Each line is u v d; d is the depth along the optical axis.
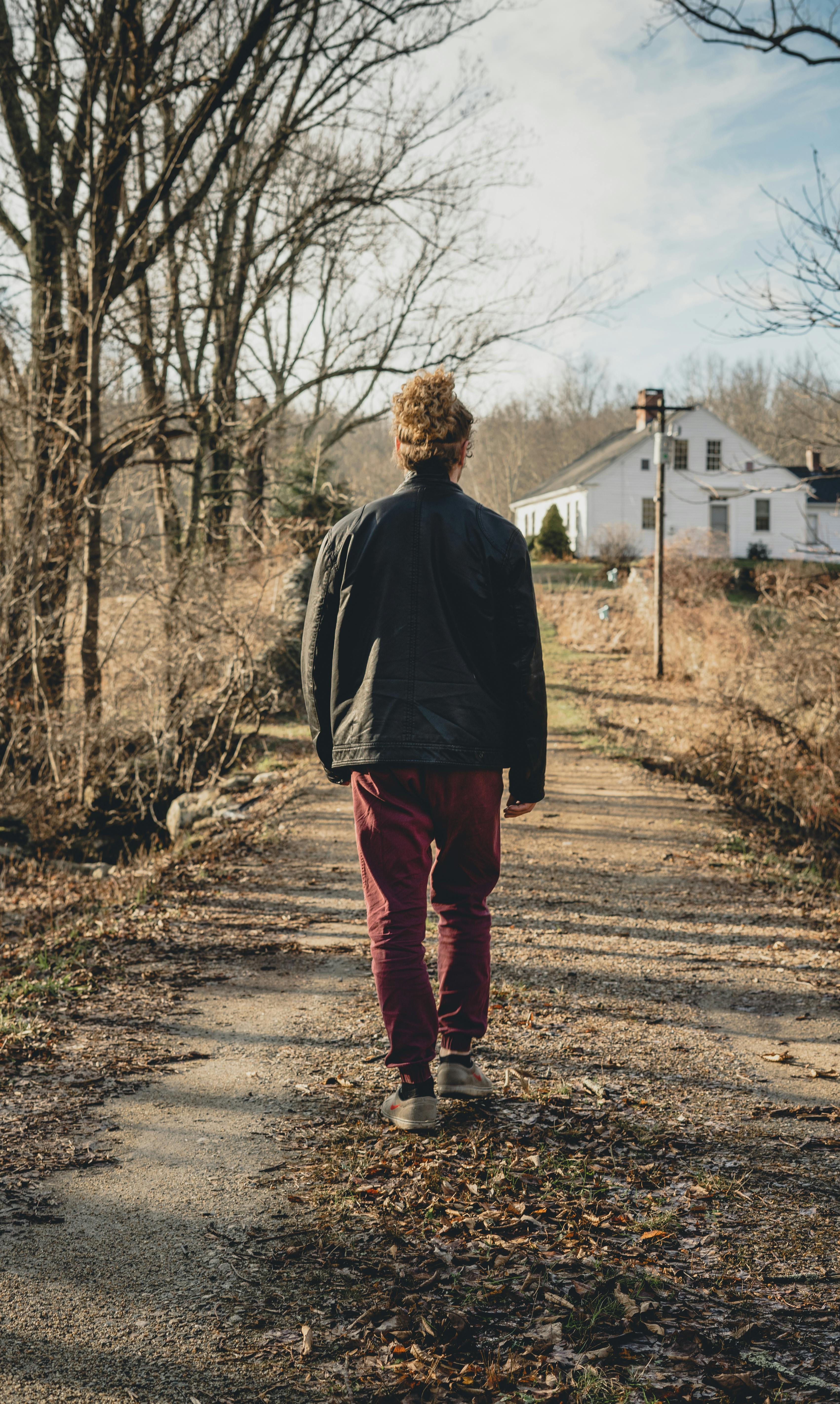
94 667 12.31
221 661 12.62
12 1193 2.53
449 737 2.71
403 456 2.91
